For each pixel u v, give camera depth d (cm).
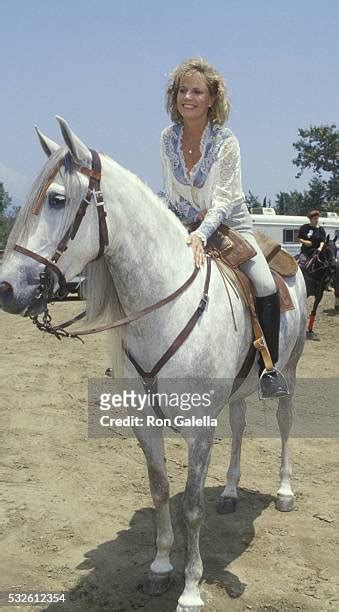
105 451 552
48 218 265
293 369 445
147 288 298
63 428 609
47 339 1101
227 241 344
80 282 303
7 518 418
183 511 307
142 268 296
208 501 452
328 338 1108
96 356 946
